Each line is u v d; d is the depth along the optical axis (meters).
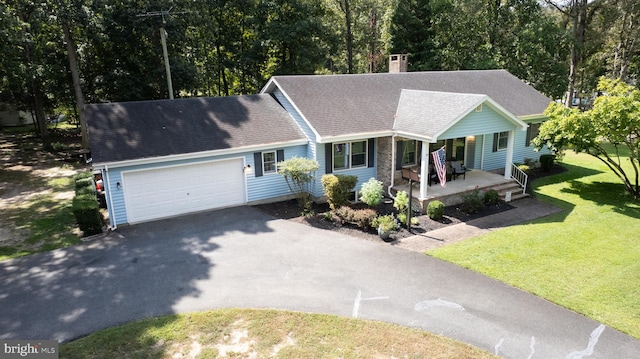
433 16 35.53
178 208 16.11
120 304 9.72
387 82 21.81
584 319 9.09
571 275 11.03
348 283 10.64
